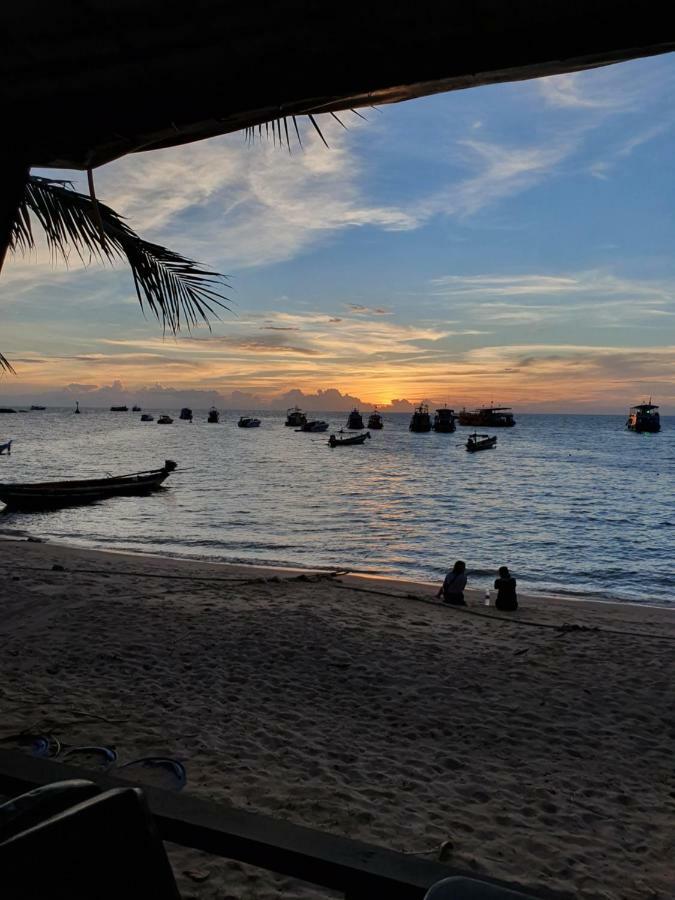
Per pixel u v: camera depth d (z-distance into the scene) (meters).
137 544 25.92
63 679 8.41
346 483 53.53
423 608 13.61
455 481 56.62
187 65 1.36
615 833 5.35
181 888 4.14
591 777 6.36
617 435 162.75
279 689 8.46
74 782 1.58
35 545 21.12
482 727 7.50
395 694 8.46
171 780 5.69
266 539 28.19
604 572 22.42
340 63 1.29
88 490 36.12
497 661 9.98
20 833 1.31
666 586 20.39
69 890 1.33
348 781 5.99
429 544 27.86
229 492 46.06
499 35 1.17
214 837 1.84
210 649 10.07
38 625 11.12
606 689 8.89
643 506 41.31
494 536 30.06
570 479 59.38
